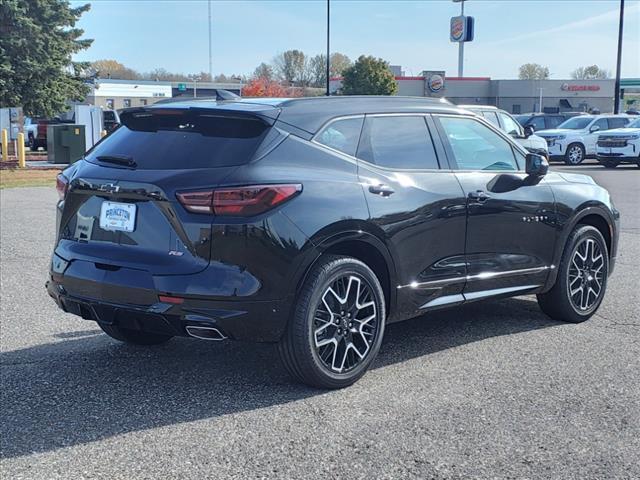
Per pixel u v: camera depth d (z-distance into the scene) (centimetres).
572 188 633
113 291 448
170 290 427
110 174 462
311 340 452
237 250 425
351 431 410
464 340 585
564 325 631
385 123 518
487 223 557
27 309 682
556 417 429
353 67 5706
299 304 447
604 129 2794
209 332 432
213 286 423
